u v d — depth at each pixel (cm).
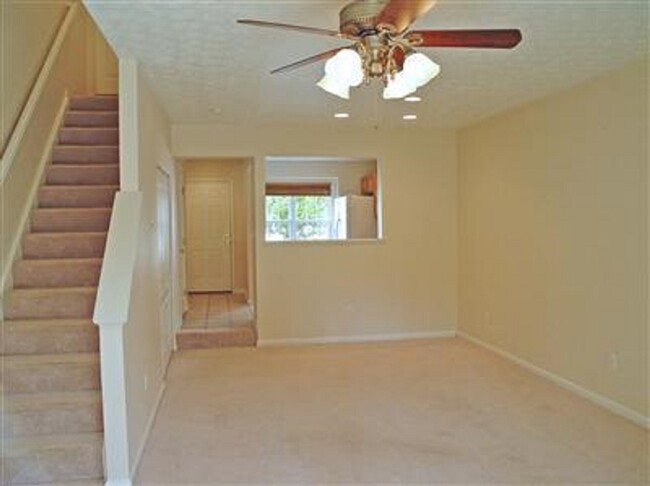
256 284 627
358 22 239
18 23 425
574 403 424
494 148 567
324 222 902
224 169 946
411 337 653
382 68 254
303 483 304
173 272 608
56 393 336
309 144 622
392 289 648
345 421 395
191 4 270
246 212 862
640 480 303
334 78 251
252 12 281
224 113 536
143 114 390
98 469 306
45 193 455
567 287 454
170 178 587
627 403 392
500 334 565
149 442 361
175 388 473
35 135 450
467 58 361
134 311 337
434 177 650
